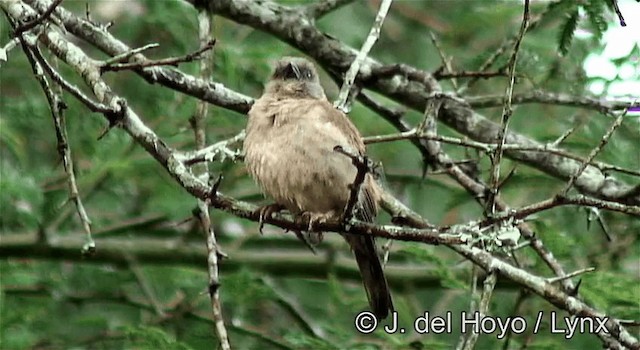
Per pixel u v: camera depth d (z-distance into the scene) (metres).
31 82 14.01
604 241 13.16
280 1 13.35
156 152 8.56
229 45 13.39
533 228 11.95
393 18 15.84
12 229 13.67
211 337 12.70
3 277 12.78
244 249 14.39
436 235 8.06
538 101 11.77
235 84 13.36
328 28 15.30
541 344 11.60
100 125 13.48
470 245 8.23
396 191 14.52
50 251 13.29
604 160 12.74
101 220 14.09
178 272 13.66
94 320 12.85
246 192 14.03
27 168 13.60
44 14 8.34
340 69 11.86
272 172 9.37
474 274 10.41
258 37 14.05
